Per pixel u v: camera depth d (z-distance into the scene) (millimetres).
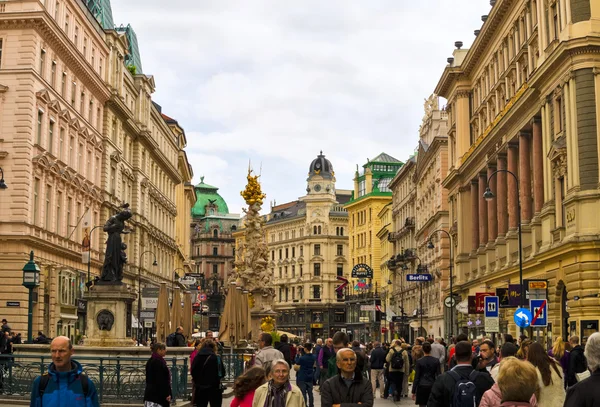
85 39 65562
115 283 31000
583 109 40969
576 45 40969
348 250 182375
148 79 88750
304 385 25391
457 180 72812
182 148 125062
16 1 53062
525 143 52438
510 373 8711
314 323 178625
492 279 59094
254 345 56031
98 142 69188
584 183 40625
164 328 38031
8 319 51125
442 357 29359
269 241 197625
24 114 52250
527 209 52062
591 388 8906
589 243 39562
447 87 76062
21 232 51562
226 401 30578
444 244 85438
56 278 57000
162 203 99250
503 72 59406
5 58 52688
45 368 25094
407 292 114688
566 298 42938
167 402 17484
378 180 166750
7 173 51969
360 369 11867
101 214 70688
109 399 24031
